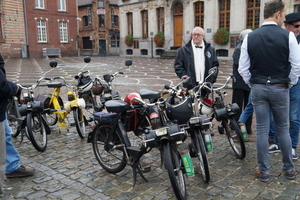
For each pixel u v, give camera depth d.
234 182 3.73
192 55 5.05
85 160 4.60
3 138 2.91
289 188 3.53
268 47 3.34
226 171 4.05
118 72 5.99
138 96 3.98
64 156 4.79
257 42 3.41
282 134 3.64
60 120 5.88
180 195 3.11
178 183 3.43
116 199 3.40
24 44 33.91
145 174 4.03
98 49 44.75
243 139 4.34
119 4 36.34
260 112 3.57
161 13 31.80
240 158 4.44
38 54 35.62
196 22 28.33
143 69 19.22
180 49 5.21
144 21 34.00
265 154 3.65
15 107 5.27
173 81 13.34
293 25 3.98
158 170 4.15
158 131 3.19
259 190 3.50
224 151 4.82
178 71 5.16
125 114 3.95
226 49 25.73
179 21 30.27
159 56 32.53
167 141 3.28
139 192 3.55
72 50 39.22
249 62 3.57
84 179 3.93
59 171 4.20
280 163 4.24
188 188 3.60
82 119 5.79
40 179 3.95
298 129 4.26
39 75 16.12
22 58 33.59
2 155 2.93
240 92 5.31
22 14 33.31
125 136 3.82
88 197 3.46
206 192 3.49
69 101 5.71
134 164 3.67
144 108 3.76
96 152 4.28
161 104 3.55
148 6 32.56
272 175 3.88
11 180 3.92
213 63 5.14
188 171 3.24
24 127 5.05
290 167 3.72
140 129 4.16
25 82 13.30
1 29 31.73
